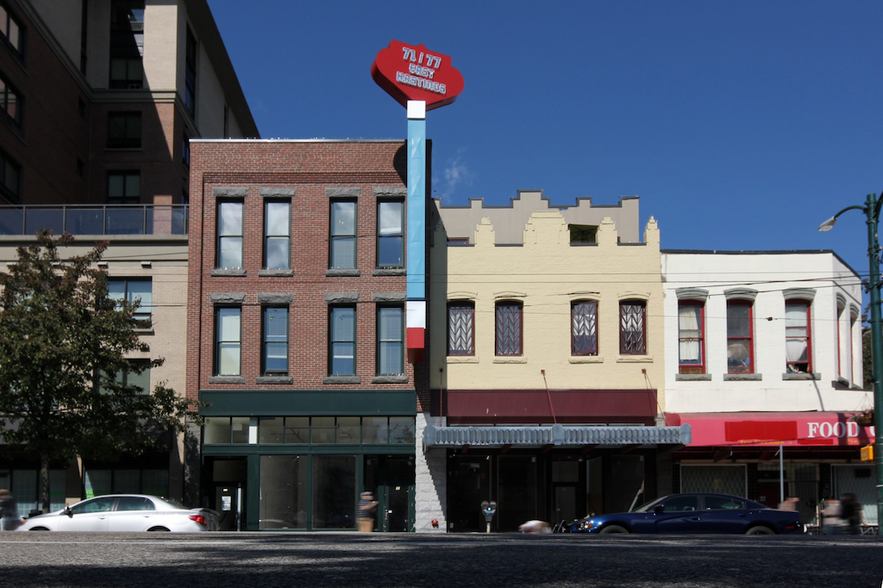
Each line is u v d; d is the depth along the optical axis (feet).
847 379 105.70
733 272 105.40
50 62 135.03
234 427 103.09
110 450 91.35
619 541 45.11
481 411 103.09
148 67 151.84
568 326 105.29
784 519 71.77
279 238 106.93
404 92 105.81
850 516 85.81
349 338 105.50
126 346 93.45
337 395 103.14
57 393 88.79
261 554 31.78
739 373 103.86
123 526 77.56
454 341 105.91
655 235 106.42
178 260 106.52
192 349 103.96
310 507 101.86
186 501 100.27
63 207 108.37
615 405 103.04
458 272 106.63
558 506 104.12
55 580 22.53
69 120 142.10
